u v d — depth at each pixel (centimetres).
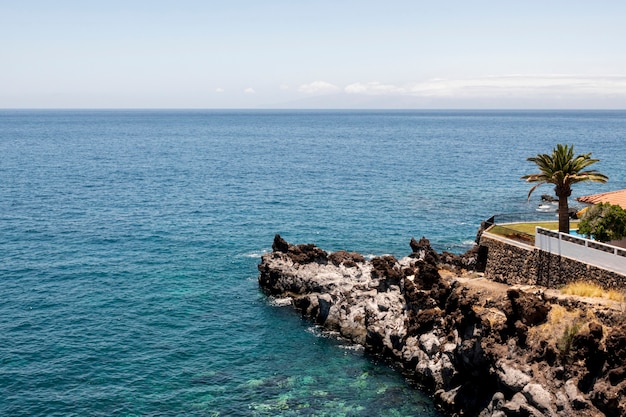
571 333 3447
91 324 5116
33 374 4234
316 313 5378
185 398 4028
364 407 3984
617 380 3167
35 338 4797
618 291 3822
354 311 5103
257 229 8450
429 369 4188
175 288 6069
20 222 8600
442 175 13900
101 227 8450
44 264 6669
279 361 4600
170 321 5262
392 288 5075
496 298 4197
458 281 4572
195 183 12706
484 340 3825
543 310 3697
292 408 3950
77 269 6538
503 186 12162
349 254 5912
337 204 10281
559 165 4584
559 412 3269
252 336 5028
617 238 4472
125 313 5384
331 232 8238
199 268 6719
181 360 4556
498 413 3503
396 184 12556
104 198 10688
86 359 4491
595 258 4034
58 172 14000
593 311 3575
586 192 11056
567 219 4666
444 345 4197
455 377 4031
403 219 9031
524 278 4697
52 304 5519
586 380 3297
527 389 3416
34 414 3762
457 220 8944
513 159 17175
